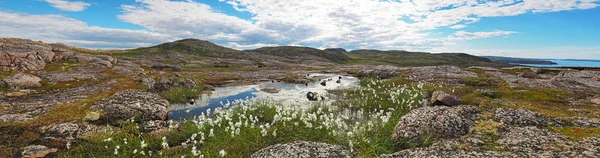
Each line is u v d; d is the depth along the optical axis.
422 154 10.55
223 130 15.79
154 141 14.98
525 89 30.41
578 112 19.81
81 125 17.41
